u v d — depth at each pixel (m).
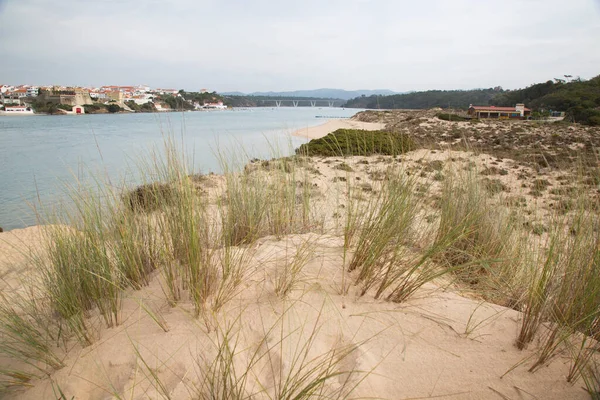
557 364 1.50
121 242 2.23
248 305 1.88
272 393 1.36
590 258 1.86
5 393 1.51
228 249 2.18
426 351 1.57
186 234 2.04
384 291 2.04
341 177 8.09
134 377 1.46
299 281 2.09
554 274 1.86
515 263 2.57
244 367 1.48
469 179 3.46
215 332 1.66
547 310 1.78
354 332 1.68
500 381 1.42
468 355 1.56
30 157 14.41
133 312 1.90
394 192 2.44
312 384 1.28
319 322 1.74
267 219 3.32
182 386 1.39
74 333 1.80
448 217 2.86
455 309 1.92
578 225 2.04
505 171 8.71
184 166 2.47
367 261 2.12
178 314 1.83
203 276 1.91
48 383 1.53
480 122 30.03
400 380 1.42
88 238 2.12
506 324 1.79
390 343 1.61
